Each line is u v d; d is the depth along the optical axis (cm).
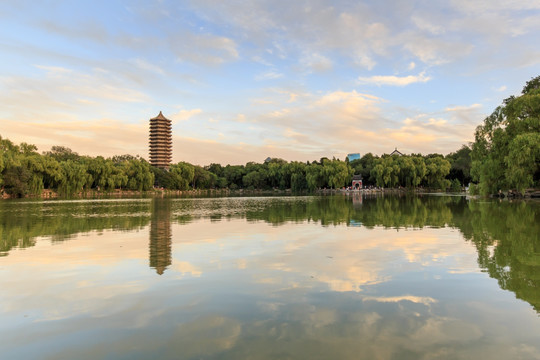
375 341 721
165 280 1159
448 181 12244
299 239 1959
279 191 16088
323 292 1023
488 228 2286
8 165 7731
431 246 1697
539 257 1446
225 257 1503
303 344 710
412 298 968
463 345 705
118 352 686
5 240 1983
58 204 5659
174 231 2336
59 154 14800
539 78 6575
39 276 1218
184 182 15625
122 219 3155
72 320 838
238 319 834
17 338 749
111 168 10906
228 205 5375
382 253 1548
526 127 4891
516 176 4628
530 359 653
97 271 1282
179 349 694
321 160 18312
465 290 1030
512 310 880
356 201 6122
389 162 12756
